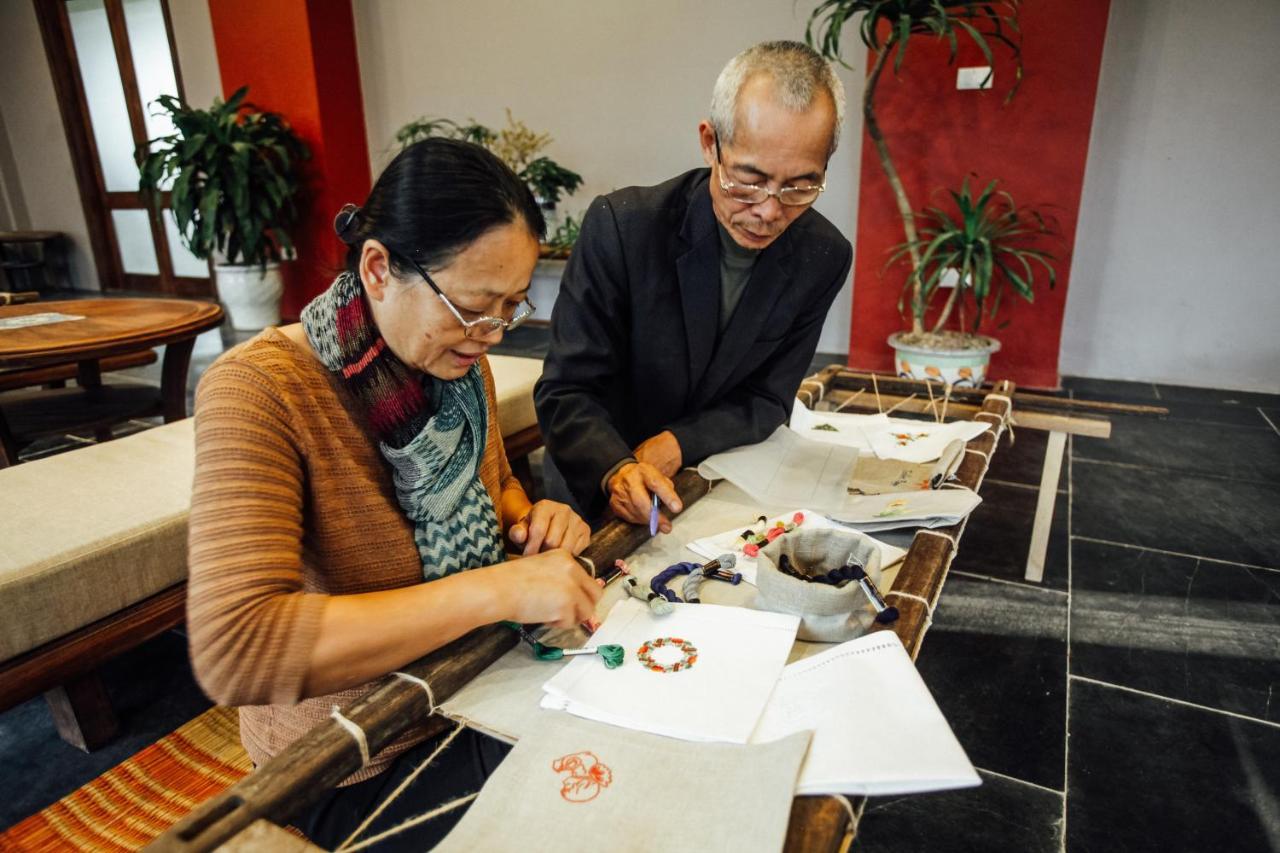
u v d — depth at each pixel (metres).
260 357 0.73
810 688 0.68
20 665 1.28
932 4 2.92
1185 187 3.53
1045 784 1.42
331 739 0.61
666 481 1.09
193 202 4.83
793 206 1.05
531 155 4.84
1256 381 3.65
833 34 3.12
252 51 5.00
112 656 1.40
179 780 1.17
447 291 0.70
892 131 3.67
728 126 1.00
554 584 0.75
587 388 1.32
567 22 4.53
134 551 1.41
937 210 3.52
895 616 0.77
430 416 0.83
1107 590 2.04
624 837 0.54
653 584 0.88
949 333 3.52
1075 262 3.81
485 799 0.58
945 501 1.06
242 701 0.65
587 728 0.65
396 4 4.94
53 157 6.64
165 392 2.72
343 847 0.63
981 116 3.51
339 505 0.78
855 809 0.56
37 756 1.53
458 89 4.96
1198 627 1.87
